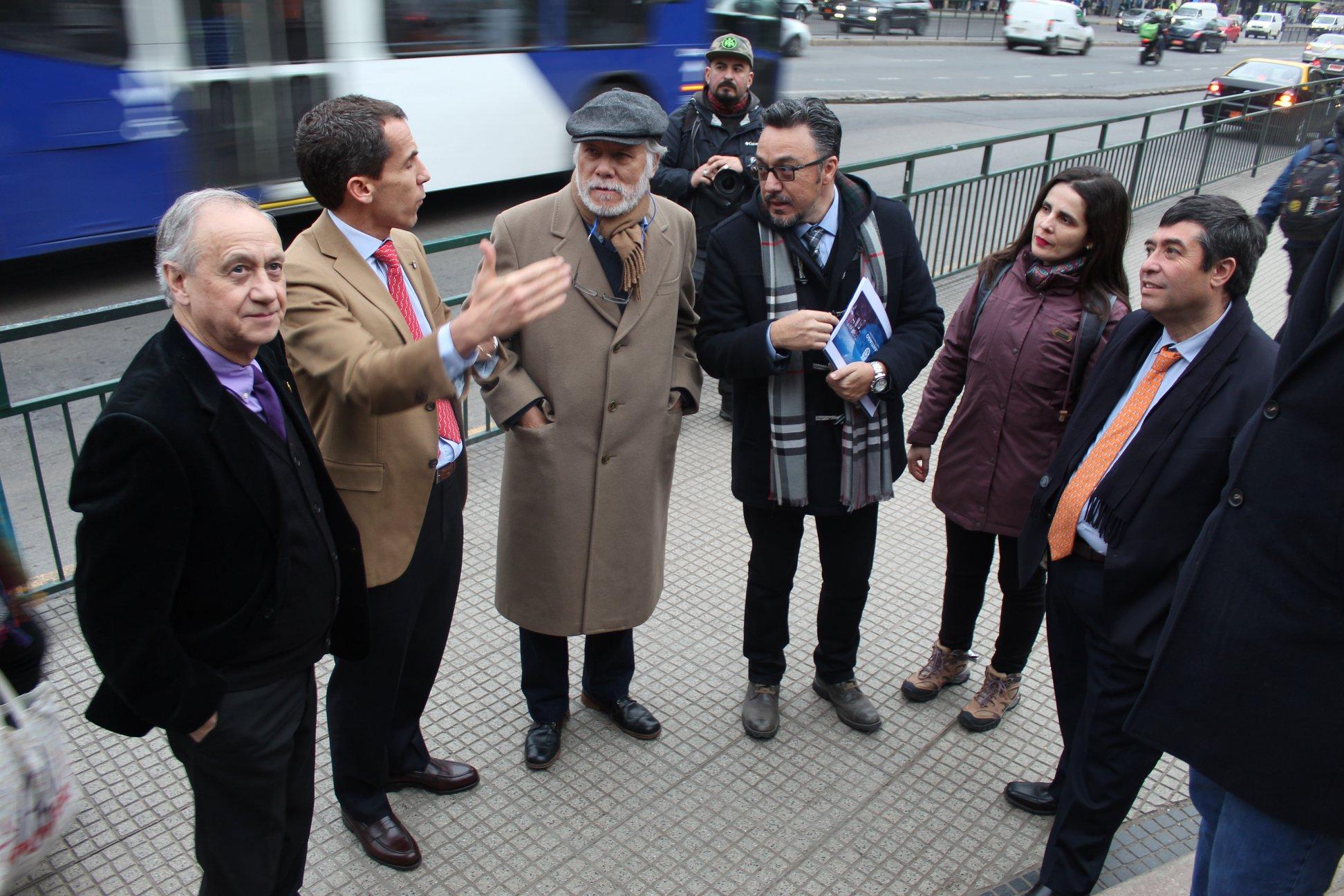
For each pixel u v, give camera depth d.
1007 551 3.11
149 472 1.72
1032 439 2.93
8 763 1.87
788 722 3.37
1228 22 51.91
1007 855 2.85
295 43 7.85
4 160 6.56
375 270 2.43
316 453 2.06
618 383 2.81
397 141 2.30
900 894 2.70
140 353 1.85
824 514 3.02
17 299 7.57
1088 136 16.56
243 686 2.00
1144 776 2.49
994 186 8.30
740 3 11.36
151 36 6.98
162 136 7.19
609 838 2.85
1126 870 2.82
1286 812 1.92
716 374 2.96
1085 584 2.56
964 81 25.16
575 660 3.66
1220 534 1.96
